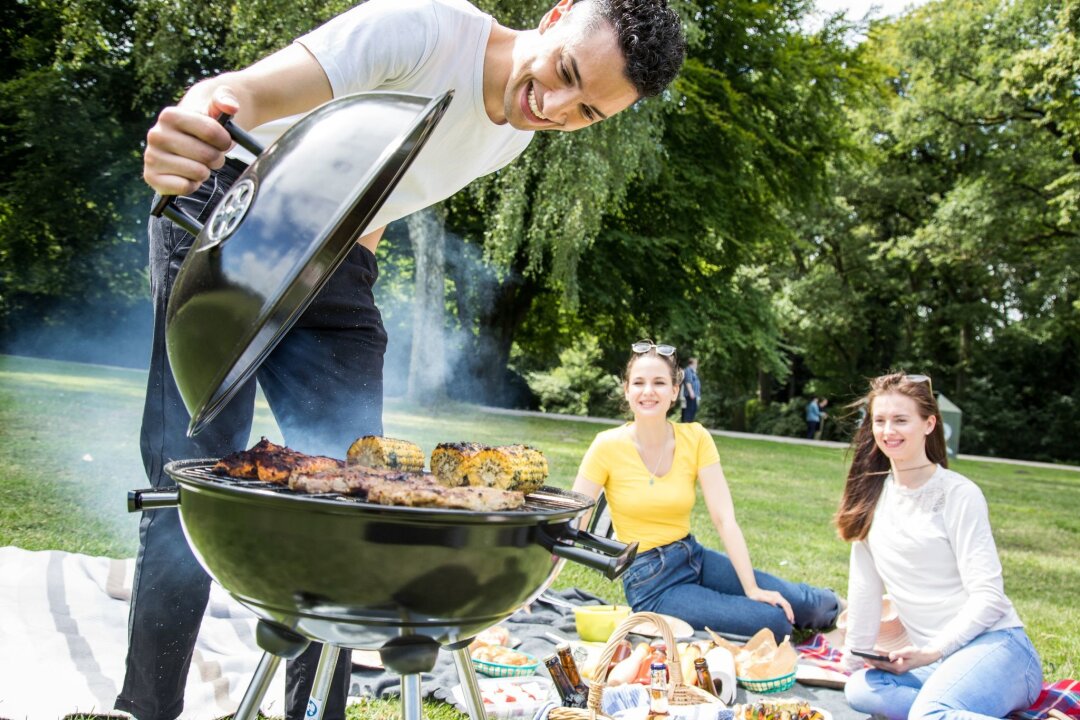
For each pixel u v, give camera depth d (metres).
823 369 26.56
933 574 2.55
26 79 14.60
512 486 1.34
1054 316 22.33
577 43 1.49
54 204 15.39
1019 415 24.39
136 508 1.24
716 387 25.98
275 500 1.02
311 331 1.77
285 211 1.08
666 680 1.90
